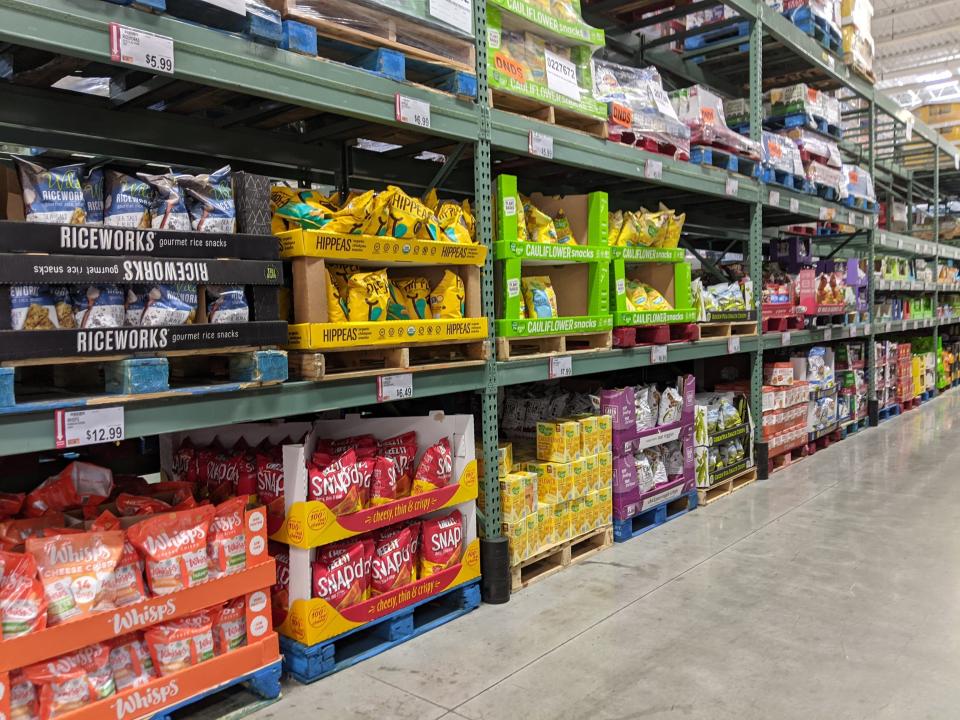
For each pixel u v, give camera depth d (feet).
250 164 10.66
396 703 7.01
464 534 9.15
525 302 10.42
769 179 16.40
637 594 9.73
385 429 9.23
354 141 10.87
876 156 30.35
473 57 9.01
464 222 9.26
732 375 17.83
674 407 13.30
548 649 8.14
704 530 12.57
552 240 10.61
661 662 7.84
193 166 10.00
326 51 8.13
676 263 13.29
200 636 6.46
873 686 7.31
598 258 11.14
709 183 14.06
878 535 12.16
